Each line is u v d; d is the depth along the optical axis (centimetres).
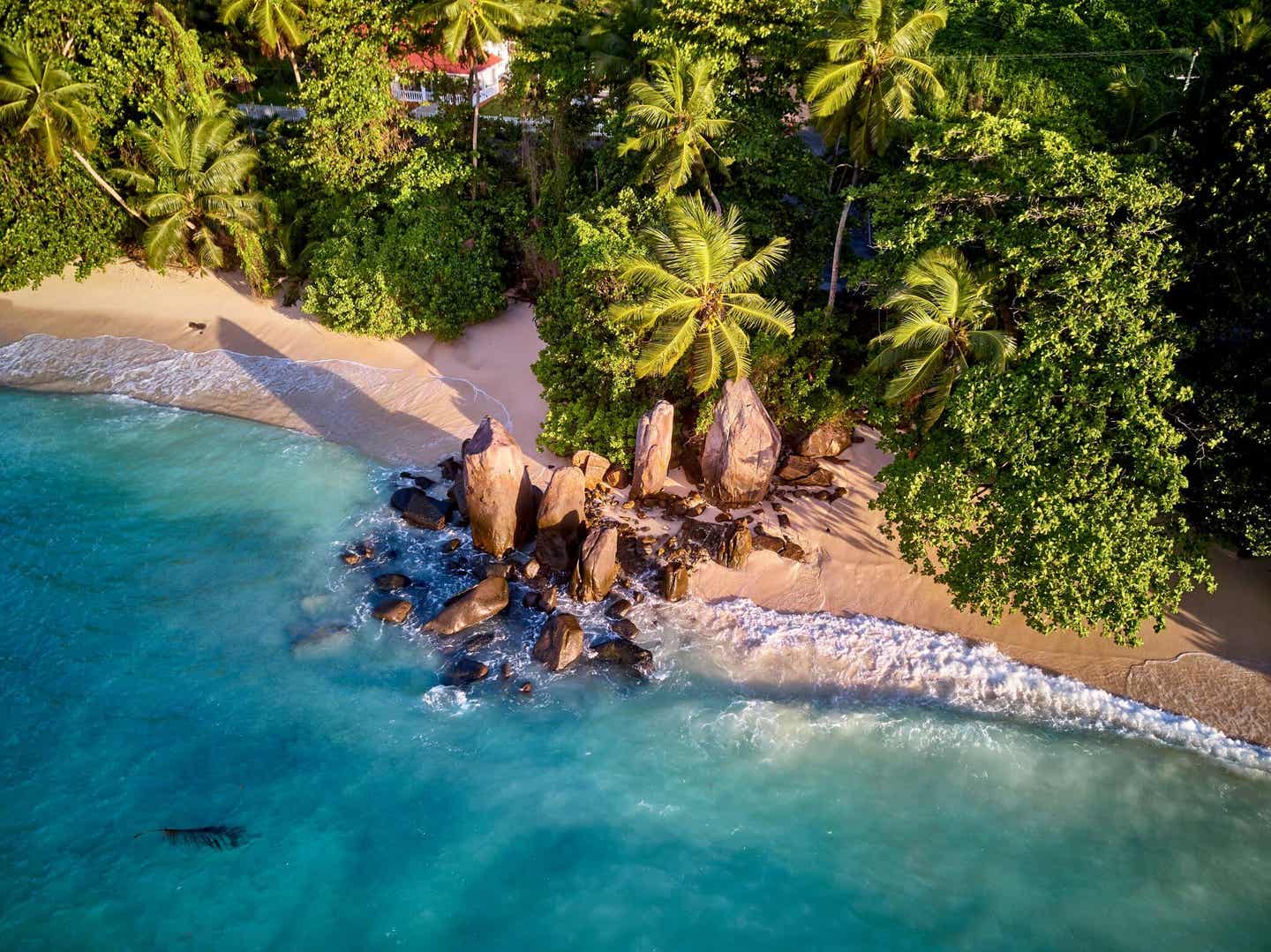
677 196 3197
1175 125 2770
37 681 2364
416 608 2588
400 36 3834
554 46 3669
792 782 2173
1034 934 1867
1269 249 2197
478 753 2222
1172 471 2202
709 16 3198
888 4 2555
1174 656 2425
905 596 2612
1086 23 3544
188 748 2209
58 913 1870
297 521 2914
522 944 1839
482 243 3706
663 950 1831
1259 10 2484
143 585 2662
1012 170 2527
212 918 1873
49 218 4084
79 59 4019
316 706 2323
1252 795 2138
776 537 2764
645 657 2438
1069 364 2347
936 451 2502
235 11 4088
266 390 3569
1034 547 2311
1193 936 1866
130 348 3831
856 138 2800
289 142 4194
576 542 2775
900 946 1847
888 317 2942
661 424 2827
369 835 2038
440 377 3575
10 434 3316
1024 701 2355
